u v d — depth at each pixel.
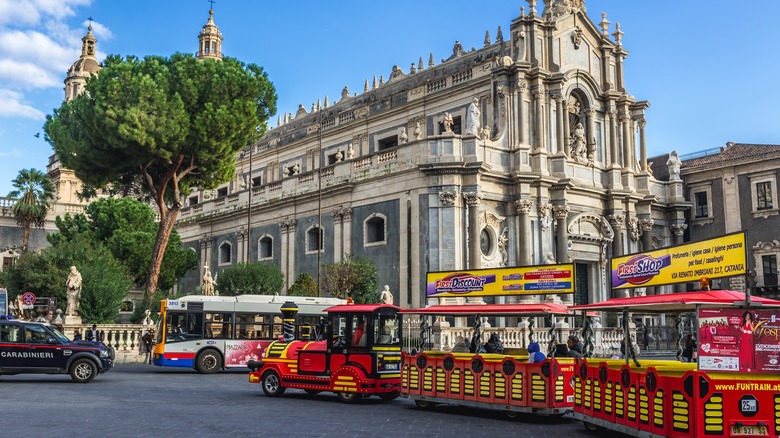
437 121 47.00
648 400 12.98
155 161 39.66
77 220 57.41
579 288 45.53
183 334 30.86
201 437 13.70
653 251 14.82
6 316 28.08
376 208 42.88
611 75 49.50
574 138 46.47
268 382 22.06
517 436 14.86
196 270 59.03
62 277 40.06
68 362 24.80
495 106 43.50
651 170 55.84
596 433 15.59
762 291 48.97
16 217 60.06
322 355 21.22
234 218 55.41
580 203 45.62
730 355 11.90
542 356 17.62
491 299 38.88
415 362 19.83
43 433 13.89
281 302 32.62
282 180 51.09
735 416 11.77
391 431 15.02
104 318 37.38
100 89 36.25
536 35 44.81
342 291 39.28
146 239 52.00
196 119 37.59
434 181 39.59
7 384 24.06
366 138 52.16
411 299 39.69
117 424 15.18
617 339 38.03
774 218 48.94
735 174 51.41
